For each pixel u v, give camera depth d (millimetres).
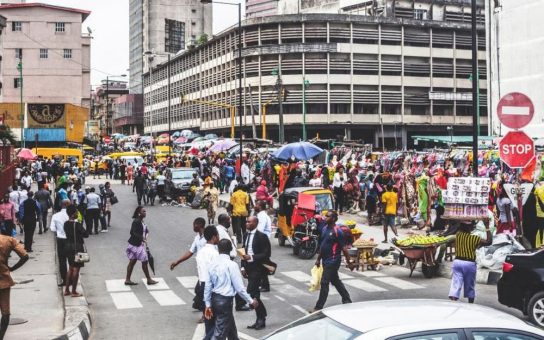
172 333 10648
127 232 24406
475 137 16516
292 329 5293
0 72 64938
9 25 80625
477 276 14758
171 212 31188
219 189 37812
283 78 77125
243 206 20375
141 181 33219
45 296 13070
